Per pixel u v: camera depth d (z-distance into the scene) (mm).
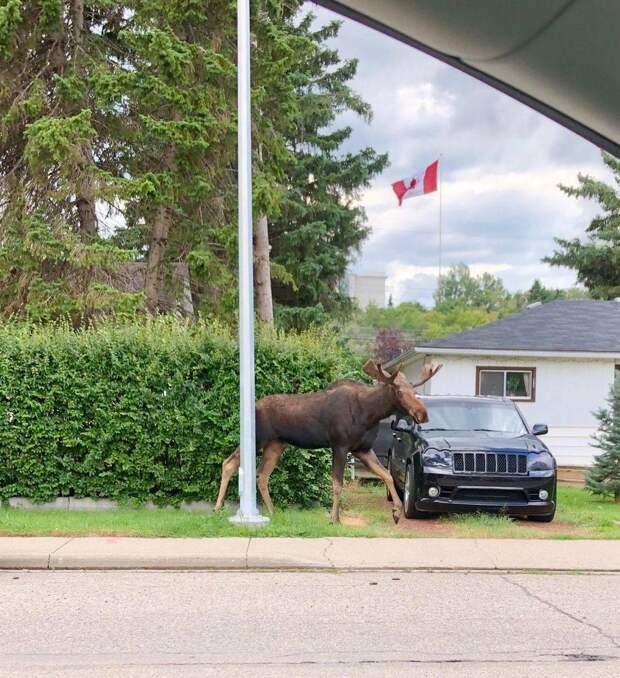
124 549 9602
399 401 11227
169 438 12633
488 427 13602
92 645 6234
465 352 21109
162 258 20578
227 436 12625
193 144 18328
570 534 11336
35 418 12547
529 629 6867
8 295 18578
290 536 10602
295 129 27266
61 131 17109
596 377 21547
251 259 11602
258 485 12086
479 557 9711
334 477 11617
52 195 17922
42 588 8188
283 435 11812
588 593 8289
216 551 9570
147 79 17891
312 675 5586
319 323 31781
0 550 9445
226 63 18953
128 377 12609
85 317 18594
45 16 17781
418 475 12148
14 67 18531
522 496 12133
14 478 12680
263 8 20766
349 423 11516
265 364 13102
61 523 11031
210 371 12789
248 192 11633
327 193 33375
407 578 8867
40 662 5805
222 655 6016
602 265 44562
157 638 6438
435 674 5641
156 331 13055
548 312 23578
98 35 19453
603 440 16406
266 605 7559
